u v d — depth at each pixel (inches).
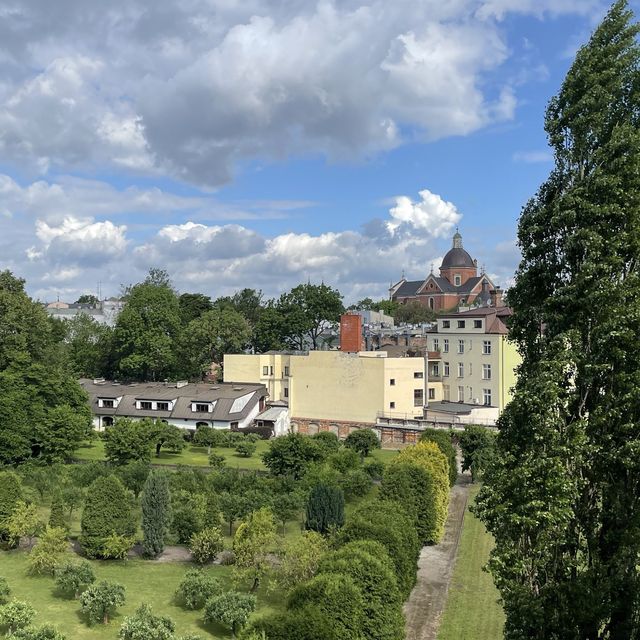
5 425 2383.1
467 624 1239.5
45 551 1443.2
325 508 1604.3
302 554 1294.3
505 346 3272.6
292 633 799.7
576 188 839.1
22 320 2923.2
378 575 972.6
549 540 783.1
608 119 871.7
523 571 800.9
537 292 905.5
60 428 2421.3
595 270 796.0
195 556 1565.0
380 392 3238.2
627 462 757.3
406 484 1627.7
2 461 2377.0
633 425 768.9
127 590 1382.9
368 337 4360.2
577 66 894.4
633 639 773.3
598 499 822.5
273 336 4618.6
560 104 914.7
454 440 2689.5
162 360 4151.1
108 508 1579.7
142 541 1704.0
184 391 3604.8
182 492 1908.2
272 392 3752.5
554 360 799.7
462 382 3459.6
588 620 768.3
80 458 2701.8
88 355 4439.0
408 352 3577.8
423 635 1190.3
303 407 3521.2
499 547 816.3
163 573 1503.4
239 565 1392.7
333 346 4896.7
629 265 827.4
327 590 912.9
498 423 911.7
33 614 1120.8
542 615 767.1
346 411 3358.8
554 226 868.0
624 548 775.1
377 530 1205.7
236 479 2069.4
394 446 3120.1
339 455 2320.4
